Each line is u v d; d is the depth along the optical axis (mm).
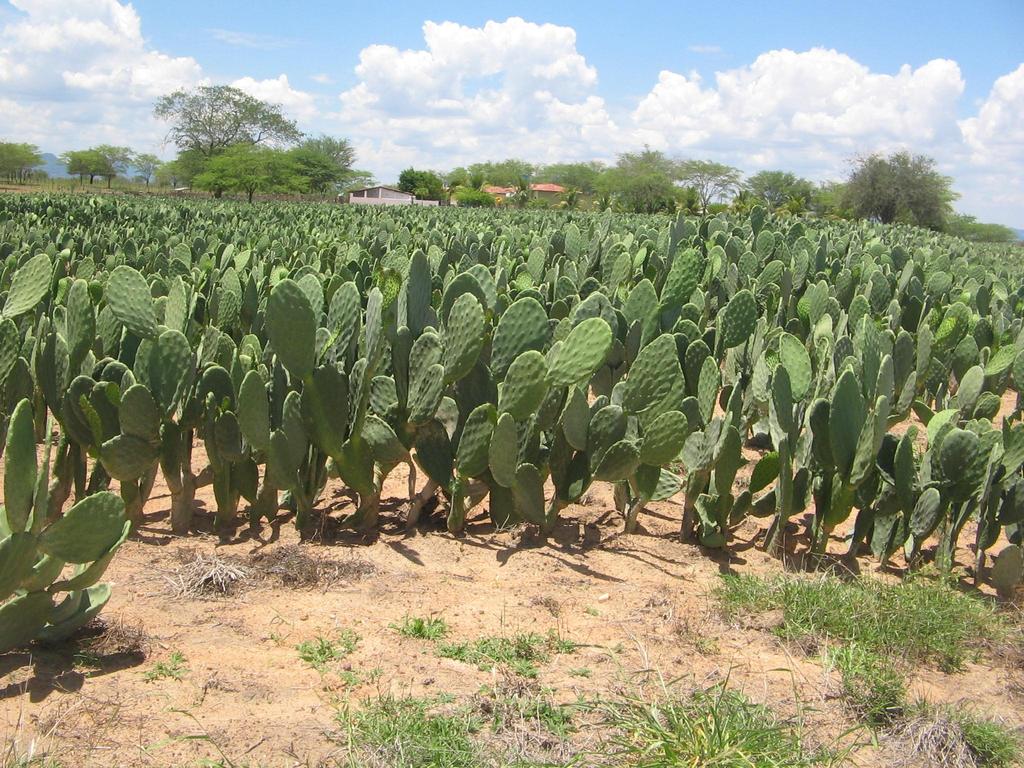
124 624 2873
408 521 3881
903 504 3627
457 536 3834
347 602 3143
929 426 3881
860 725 2502
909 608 3143
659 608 3223
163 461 3580
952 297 8234
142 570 3312
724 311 4801
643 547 3844
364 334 4055
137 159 95062
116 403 3494
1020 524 3680
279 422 3781
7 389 3730
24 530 2422
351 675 2654
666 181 72750
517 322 3830
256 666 2688
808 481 3754
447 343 3684
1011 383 6246
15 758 2160
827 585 3324
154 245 9414
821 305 6227
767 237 9242
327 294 5391
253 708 2475
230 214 19750
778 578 3404
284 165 62750
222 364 3955
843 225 25234
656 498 3918
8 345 3463
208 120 77438
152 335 3615
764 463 3777
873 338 4039
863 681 2705
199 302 5484
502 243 9180
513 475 3623
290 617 3010
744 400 4945
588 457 3744
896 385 5211
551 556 3676
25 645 2709
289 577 3268
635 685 2674
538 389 3531
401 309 4203
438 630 2951
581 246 8938
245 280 6230
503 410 3602
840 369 4621
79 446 3668
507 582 3398
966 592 3559
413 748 2270
